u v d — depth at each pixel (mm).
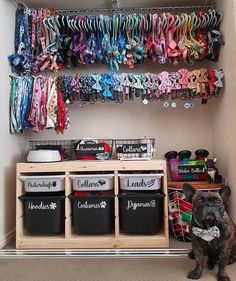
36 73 2648
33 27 2549
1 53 2305
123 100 2648
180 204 2295
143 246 2164
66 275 1724
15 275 1733
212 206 1614
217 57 2518
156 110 2848
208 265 1814
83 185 2230
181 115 2838
